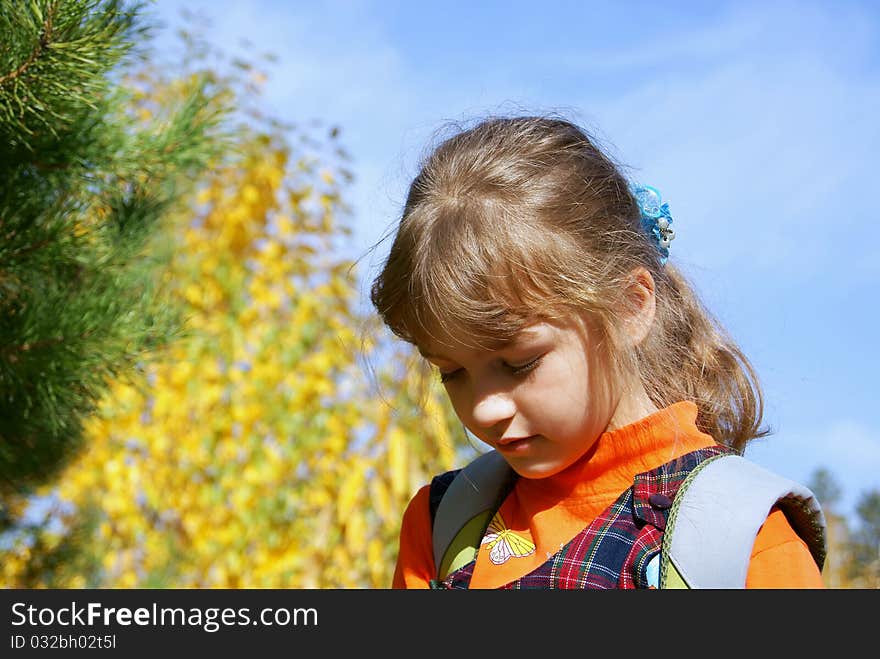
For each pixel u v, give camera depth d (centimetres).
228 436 359
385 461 329
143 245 182
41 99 146
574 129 116
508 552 106
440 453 316
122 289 172
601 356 99
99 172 166
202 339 347
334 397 361
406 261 102
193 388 358
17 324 155
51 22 138
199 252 377
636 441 100
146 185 180
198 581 348
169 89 337
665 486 97
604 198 108
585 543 99
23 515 237
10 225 155
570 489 103
